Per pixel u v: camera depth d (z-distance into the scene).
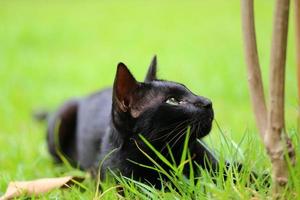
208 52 12.01
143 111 4.11
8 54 12.31
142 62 11.23
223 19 16.30
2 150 6.24
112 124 4.29
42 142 6.69
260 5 17.28
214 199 3.63
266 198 3.62
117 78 4.07
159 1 19.80
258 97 3.53
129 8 18.64
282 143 3.41
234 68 10.02
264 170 3.95
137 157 4.18
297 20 4.47
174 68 10.38
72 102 6.18
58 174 5.36
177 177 4.05
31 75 10.61
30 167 5.47
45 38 13.97
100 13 17.70
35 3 19.47
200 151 4.21
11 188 4.33
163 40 13.71
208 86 8.97
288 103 6.51
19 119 8.02
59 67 11.30
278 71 3.32
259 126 3.54
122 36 14.35
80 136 5.73
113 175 4.22
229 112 7.66
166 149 4.13
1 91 9.41
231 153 4.00
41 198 4.17
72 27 15.42
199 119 4.01
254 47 3.51
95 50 12.84
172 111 4.05
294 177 3.41
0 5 19.08
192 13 17.56
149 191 3.96
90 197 4.09
